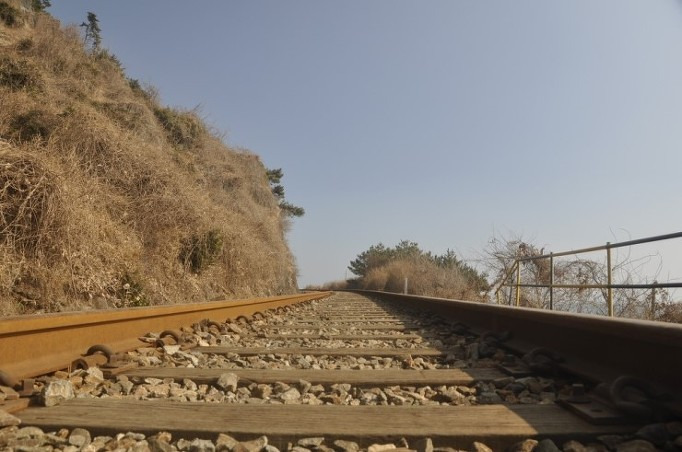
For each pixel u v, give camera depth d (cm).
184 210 1309
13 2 1706
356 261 5591
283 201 4428
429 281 2966
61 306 733
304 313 1304
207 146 2303
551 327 460
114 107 1650
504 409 298
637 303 859
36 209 761
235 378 397
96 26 2302
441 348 627
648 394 275
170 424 269
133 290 938
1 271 674
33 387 320
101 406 301
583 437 253
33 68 1307
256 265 1833
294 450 246
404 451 242
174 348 545
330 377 404
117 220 1068
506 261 1425
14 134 961
